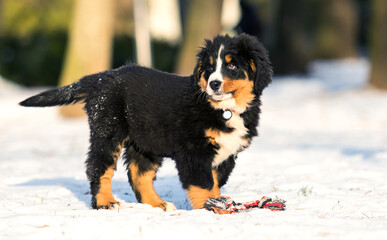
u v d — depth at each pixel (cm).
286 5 4206
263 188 1060
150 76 902
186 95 852
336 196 948
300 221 746
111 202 876
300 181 1103
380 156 1419
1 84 3462
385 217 786
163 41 3772
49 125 2342
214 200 812
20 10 3938
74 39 2572
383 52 2861
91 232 703
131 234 689
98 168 888
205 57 852
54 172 1305
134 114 890
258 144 1756
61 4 3962
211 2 3022
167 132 865
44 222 771
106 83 909
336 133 2003
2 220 773
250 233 689
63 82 2592
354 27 5597
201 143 832
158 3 6009
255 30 3734
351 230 698
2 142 1909
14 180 1187
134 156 942
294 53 4209
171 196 1022
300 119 2381
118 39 3609
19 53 3741
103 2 2550
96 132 898
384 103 2592
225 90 820
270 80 877
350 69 4522
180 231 691
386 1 2841
